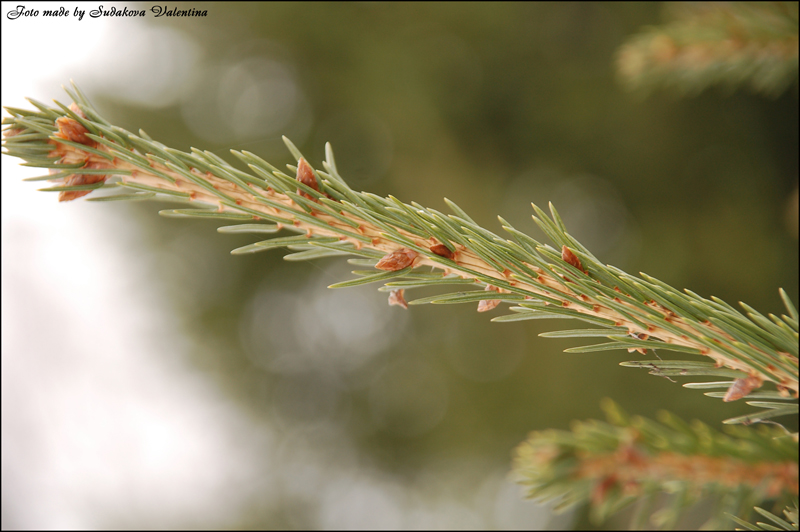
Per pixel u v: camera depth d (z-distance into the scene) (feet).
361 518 8.88
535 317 2.45
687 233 6.98
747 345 2.41
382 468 8.87
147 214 8.41
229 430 9.39
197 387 9.41
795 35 2.85
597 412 6.76
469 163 7.85
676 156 7.20
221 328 9.02
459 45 7.79
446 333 8.14
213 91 8.07
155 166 2.45
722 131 6.97
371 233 2.46
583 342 7.08
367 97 7.70
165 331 9.16
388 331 8.50
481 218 7.56
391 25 7.70
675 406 6.14
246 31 7.81
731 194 6.88
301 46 7.77
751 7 2.93
